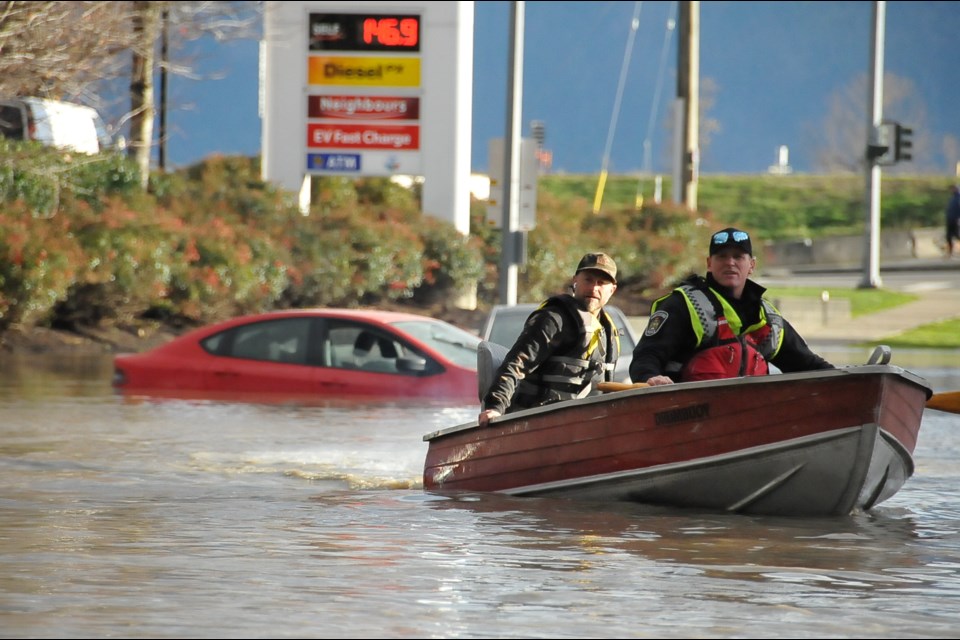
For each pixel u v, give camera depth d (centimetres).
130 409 5072
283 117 11331
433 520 2911
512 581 2259
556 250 11562
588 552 2544
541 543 2639
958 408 3141
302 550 2528
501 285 8919
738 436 3022
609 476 3152
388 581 2248
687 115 14525
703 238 12794
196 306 9162
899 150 13875
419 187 13162
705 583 2261
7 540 2597
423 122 11331
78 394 5612
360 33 11275
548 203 12900
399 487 3428
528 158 8919
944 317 12162
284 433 4422
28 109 10531
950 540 2719
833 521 2973
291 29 11269
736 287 3155
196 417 4841
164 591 2152
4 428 4478
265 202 10588
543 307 3309
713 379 3078
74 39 8031
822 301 11719
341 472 3644
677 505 3133
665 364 3161
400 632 1905
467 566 2389
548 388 3309
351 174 11350
